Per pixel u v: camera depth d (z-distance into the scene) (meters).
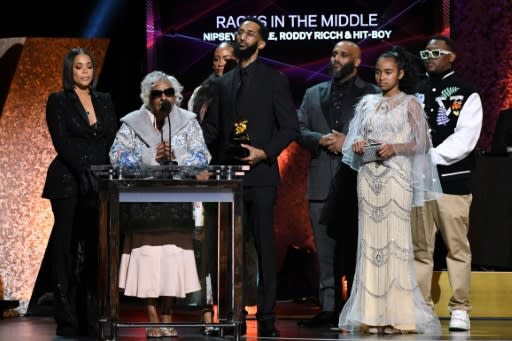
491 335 19.27
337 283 21.20
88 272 19.41
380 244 19.50
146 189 16.47
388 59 19.70
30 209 24.84
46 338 18.88
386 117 19.58
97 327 19.20
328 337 18.84
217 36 24.89
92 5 26.70
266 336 18.94
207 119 19.84
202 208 18.67
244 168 16.36
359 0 24.83
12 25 26.61
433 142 20.89
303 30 24.94
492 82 26.50
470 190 21.08
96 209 19.25
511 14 26.33
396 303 19.41
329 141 20.77
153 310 18.22
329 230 21.14
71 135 19.06
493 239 23.47
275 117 19.58
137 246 17.64
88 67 19.20
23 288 24.59
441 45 20.94
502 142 24.86
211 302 19.14
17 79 24.84
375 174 19.53
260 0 24.92
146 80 17.97
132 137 18.06
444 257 23.47
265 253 19.08
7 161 24.81
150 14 24.81
